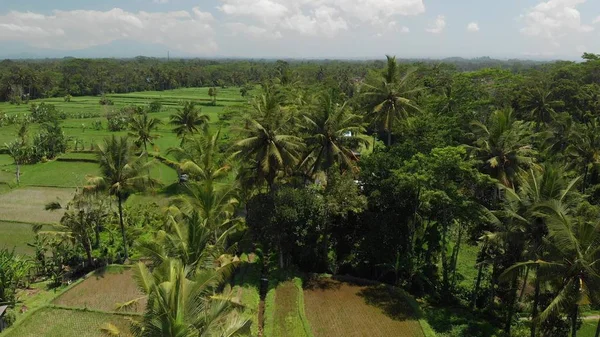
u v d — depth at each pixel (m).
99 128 92.06
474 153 32.84
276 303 28.75
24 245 37.59
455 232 38.41
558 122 48.41
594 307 29.77
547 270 20.44
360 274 34.91
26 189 53.19
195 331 15.38
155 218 42.25
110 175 33.38
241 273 32.34
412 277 32.78
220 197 30.70
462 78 51.72
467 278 33.38
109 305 28.22
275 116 32.72
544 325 22.62
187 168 37.97
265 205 32.06
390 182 32.12
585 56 68.69
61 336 24.78
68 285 31.09
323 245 34.62
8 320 25.98
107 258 34.59
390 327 26.95
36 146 67.06
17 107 121.81
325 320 27.62
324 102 34.59
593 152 40.31
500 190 32.06
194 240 23.48
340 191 32.16
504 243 25.97
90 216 35.41
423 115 36.78
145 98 148.25
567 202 23.47
